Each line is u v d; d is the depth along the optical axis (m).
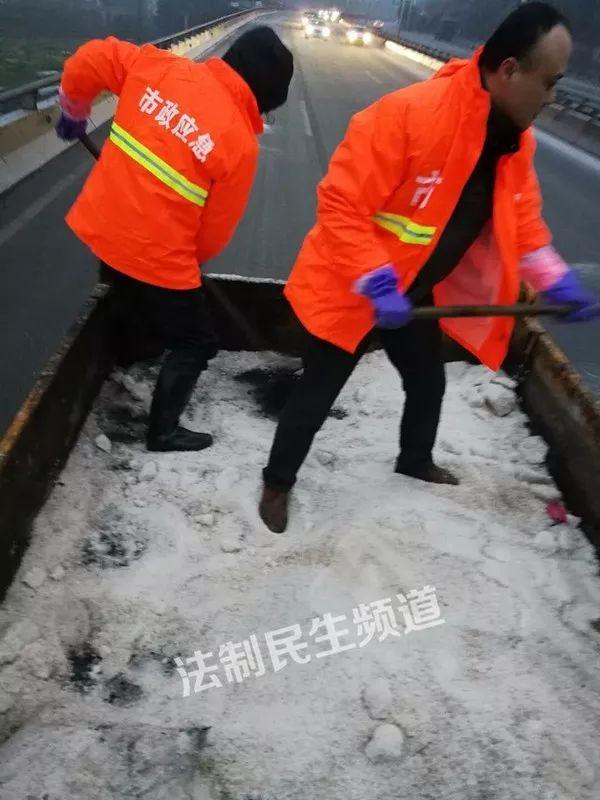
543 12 1.94
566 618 2.34
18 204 7.39
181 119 2.53
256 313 3.64
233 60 2.60
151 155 2.56
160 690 2.06
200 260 2.97
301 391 2.54
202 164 2.55
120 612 2.24
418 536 2.52
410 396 2.72
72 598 2.25
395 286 2.16
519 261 2.62
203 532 2.60
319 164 10.76
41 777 1.75
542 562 2.53
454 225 2.34
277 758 1.88
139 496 2.72
